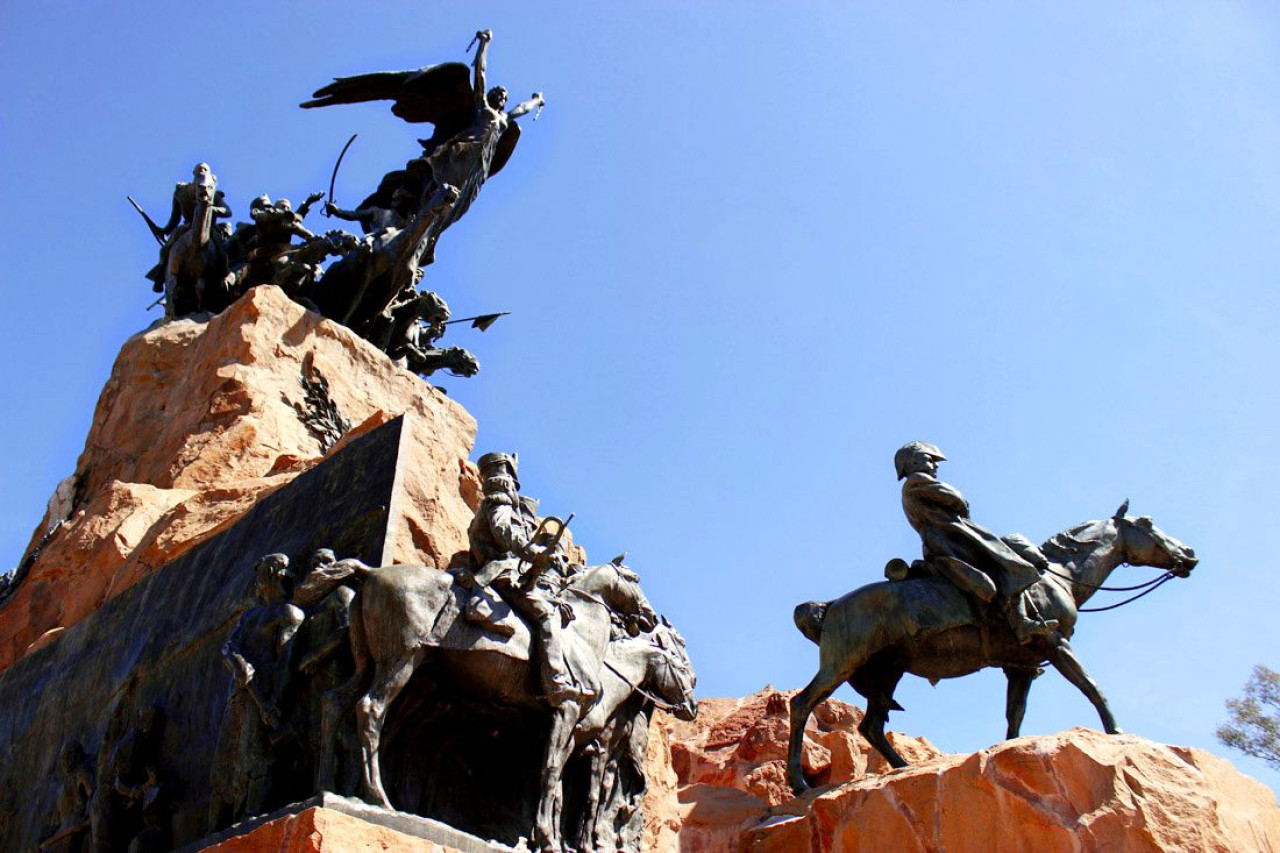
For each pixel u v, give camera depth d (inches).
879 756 1051.3
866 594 856.9
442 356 1370.6
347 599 648.4
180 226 1311.5
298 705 643.5
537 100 1469.0
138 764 709.9
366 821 570.3
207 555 794.2
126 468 1093.1
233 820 633.0
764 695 1290.6
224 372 1070.4
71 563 964.0
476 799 658.8
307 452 1055.0
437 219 1363.2
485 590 641.6
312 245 1240.2
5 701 879.7
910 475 886.4
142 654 772.0
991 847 687.7
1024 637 823.1
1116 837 671.8
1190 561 884.0
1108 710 803.4
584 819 686.5
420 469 784.9
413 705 636.7
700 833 859.4
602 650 681.6
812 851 749.3
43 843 740.0
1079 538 894.4
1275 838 714.2
